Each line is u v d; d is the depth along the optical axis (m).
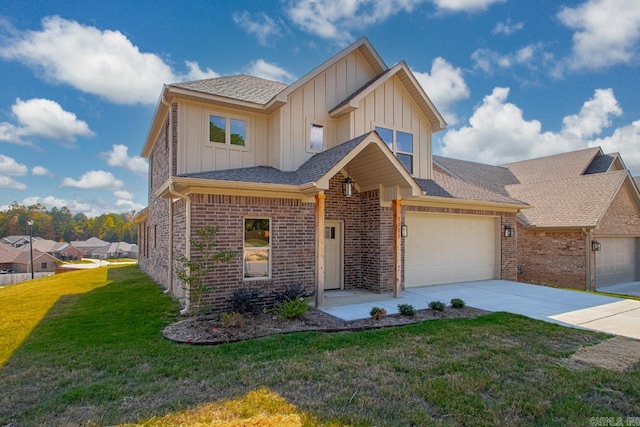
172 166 10.27
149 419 3.63
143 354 5.50
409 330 6.82
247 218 8.97
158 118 12.35
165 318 7.77
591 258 14.92
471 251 13.60
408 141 12.91
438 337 6.37
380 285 10.96
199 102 10.55
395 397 4.13
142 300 9.84
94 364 5.12
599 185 16.75
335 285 11.45
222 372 4.85
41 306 9.31
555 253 15.93
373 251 11.24
